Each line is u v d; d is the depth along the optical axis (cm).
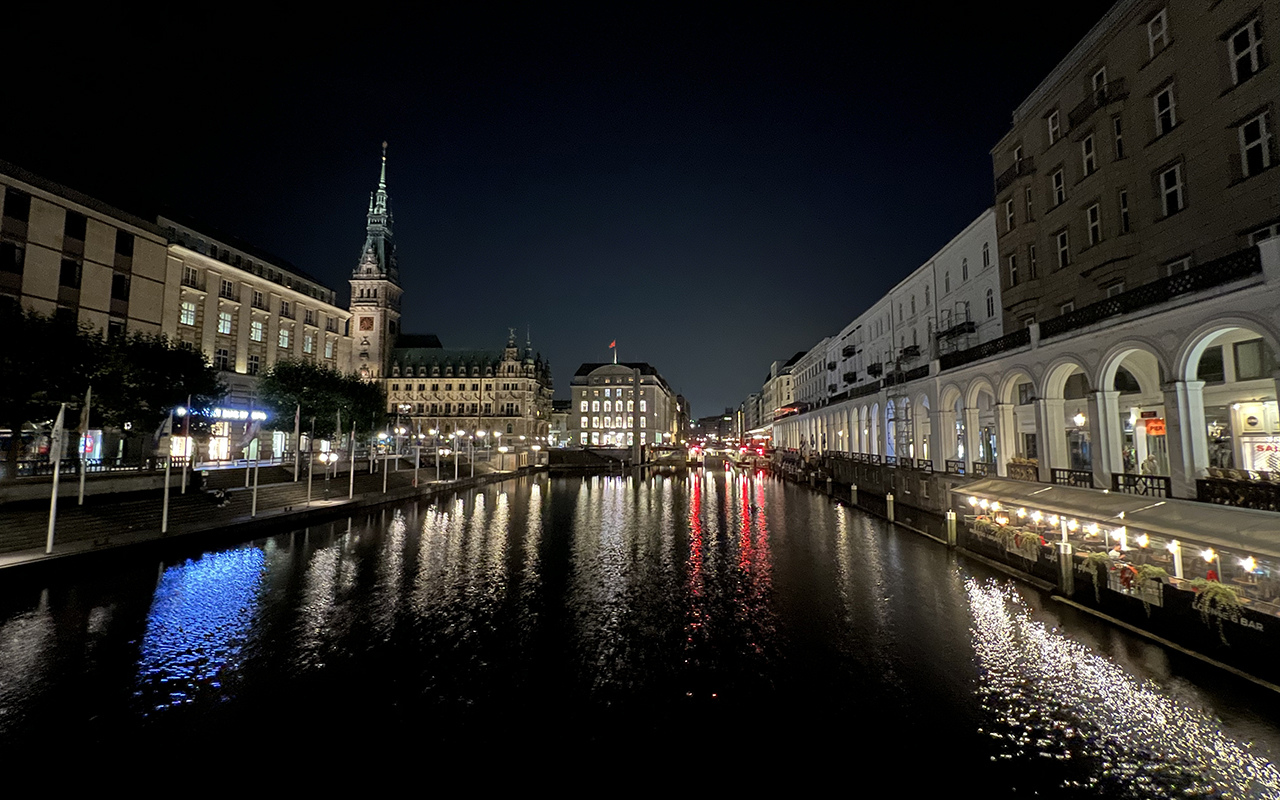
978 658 1234
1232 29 1748
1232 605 1095
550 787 823
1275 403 1708
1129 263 2162
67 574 1945
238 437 5322
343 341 7238
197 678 1195
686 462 12475
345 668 1250
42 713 1042
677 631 1480
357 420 5422
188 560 2275
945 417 3192
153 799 795
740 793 804
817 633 1437
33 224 3703
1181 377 1565
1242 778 804
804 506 4184
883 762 873
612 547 2689
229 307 5497
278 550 2547
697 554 2491
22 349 2575
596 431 12231
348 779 846
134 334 3759
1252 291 1341
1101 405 1878
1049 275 2650
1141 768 836
